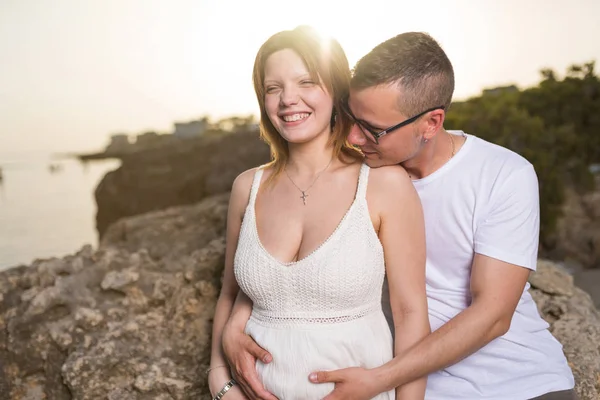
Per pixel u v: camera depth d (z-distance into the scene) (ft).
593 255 31.09
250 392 6.64
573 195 33.76
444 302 6.97
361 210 6.40
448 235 6.84
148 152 93.91
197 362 8.86
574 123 38.29
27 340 9.39
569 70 41.88
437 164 6.87
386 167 6.62
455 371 6.76
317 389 6.19
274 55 6.55
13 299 10.26
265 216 6.88
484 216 6.57
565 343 9.37
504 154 6.75
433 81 6.17
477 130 35.06
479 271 6.48
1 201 70.74
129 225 17.34
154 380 8.21
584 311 10.23
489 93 40.06
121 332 8.93
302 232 6.60
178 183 80.79
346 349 6.25
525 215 6.46
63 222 51.13
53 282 10.57
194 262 10.11
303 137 6.57
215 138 93.25
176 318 9.43
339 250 6.23
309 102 6.50
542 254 32.58
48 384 9.12
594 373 8.79
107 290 10.00
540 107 39.32
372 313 6.55
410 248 6.50
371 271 6.31
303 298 6.33
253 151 67.21
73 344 9.09
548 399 6.52
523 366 6.68
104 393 8.39
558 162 34.35
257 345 6.57
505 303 6.31
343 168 6.78
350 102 6.37
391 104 6.12
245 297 7.27
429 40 6.37
